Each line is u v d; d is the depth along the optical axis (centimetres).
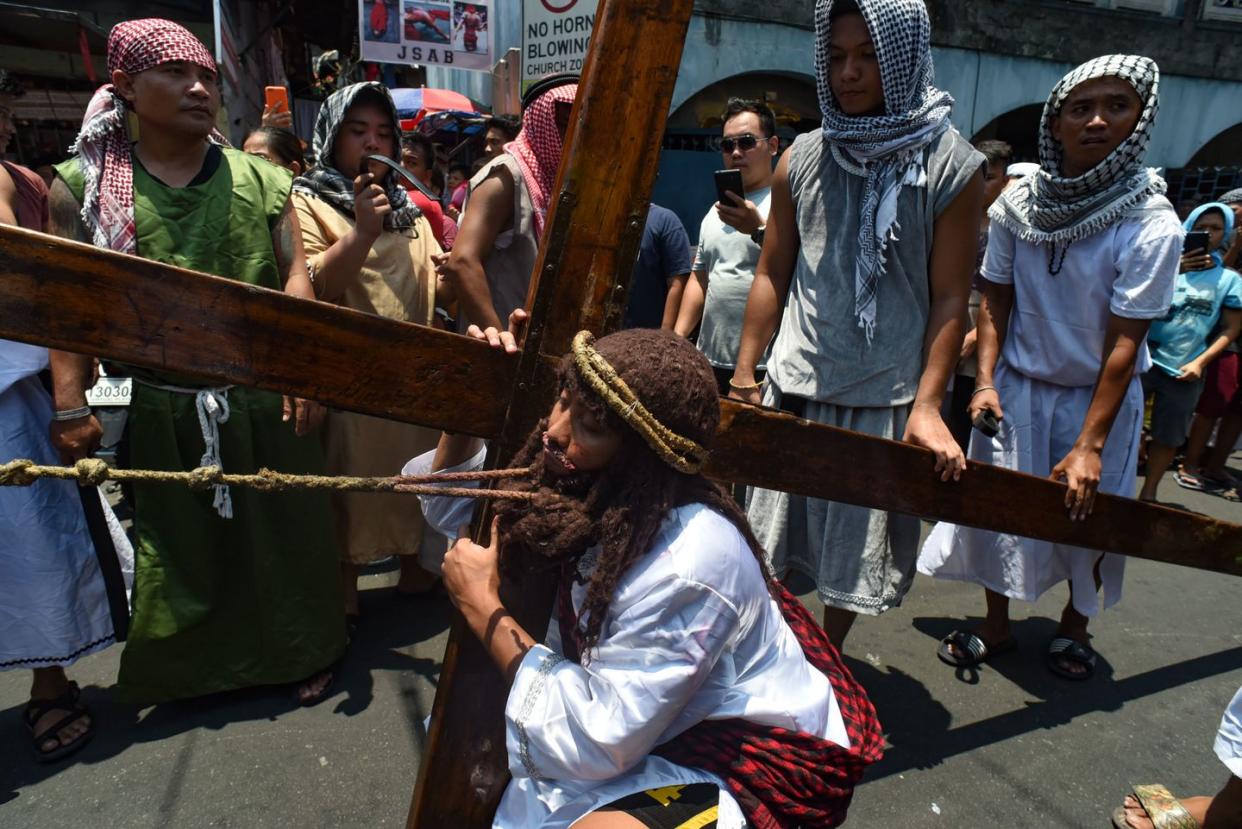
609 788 114
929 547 293
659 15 112
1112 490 264
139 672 224
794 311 227
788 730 118
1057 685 273
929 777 224
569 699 111
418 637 287
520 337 131
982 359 265
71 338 100
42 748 216
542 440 118
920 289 211
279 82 909
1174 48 1011
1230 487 515
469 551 127
